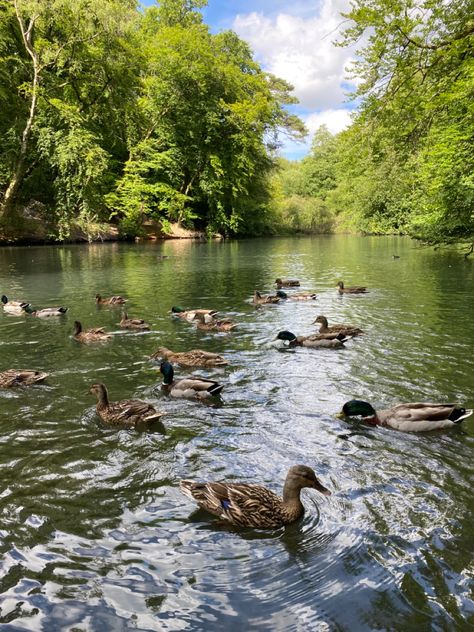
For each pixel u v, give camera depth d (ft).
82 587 14.55
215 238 213.46
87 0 121.80
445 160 83.10
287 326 48.55
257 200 233.14
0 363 36.01
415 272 90.12
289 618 13.46
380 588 14.51
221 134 195.00
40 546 16.26
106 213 169.07
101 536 16.81
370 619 13.41
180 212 197.16
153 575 15.05
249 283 77.51
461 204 90.22
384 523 17.52
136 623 13.32
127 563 15.55
